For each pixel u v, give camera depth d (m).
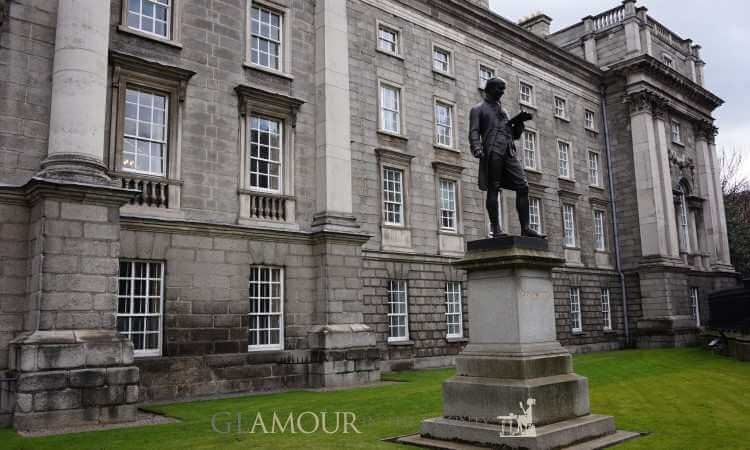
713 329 33.16
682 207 41.00
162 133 18.09
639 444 8.77
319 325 20.09
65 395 12.56
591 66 38.97
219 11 19.78
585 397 9.55
